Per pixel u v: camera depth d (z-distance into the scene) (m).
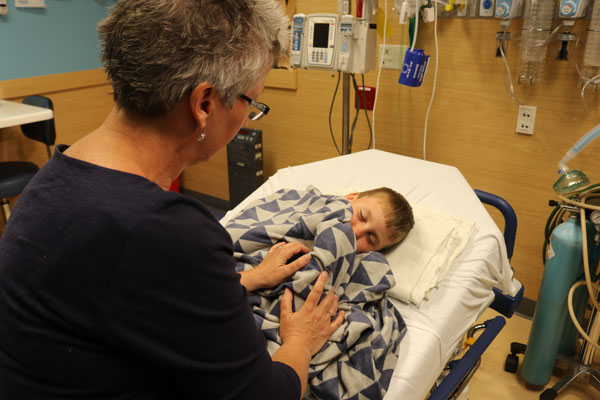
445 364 1.25
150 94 0.61
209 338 0.60
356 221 1.32
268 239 1.26
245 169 2.98
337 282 1.15
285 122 2.91
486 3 1.96
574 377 1.83
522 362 2.03
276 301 1.07
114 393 0.60
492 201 1.65
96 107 3.38
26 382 0.59
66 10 3.07
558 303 1.75
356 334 1.01
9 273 0.58
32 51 2.97
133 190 0.58
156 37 0.59
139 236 0.55
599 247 1.70
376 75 2.44
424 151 2.29
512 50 1.99
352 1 2.25
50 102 2.51
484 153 2.22
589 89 1.84
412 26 2.16
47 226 0.57
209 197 3.48
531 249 2.23
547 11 1.79
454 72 2.18
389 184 1.71
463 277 1.31
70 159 0.61
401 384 1.02
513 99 2.05
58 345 0.57
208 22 0.60
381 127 2.52
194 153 0.72
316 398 0.98
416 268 1.28
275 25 0.69
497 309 1.59
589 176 1.97
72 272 0.55
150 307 0.56
